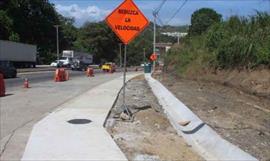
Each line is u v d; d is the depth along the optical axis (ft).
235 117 59.11
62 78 134.10
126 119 52.75
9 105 63.77
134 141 40.04
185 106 69.72
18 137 38.01
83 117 49.62
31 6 376.07
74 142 35.60
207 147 40.93
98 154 31.83
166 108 73.26
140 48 595.47
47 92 87.81
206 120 55.72
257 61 96.89
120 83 128.06
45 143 35.06
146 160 32.71
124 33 53.47
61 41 423.64
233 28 134.31
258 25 114.01
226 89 98.02
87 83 122.62
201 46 169.48
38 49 396.37
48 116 50.21
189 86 118.83
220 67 123.13
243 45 107.04
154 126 51.08
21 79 138.72
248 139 43.39
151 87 122.31
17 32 360.89
